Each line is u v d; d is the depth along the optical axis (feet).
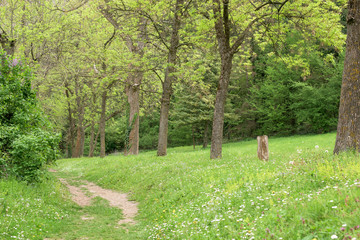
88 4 97.86
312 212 17.29
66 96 147.95
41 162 41.14
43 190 41.32
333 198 18.40
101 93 126.21
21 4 84.99
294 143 85.30
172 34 82.12
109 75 85.35
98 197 53.06
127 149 108.27
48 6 89.51
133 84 96.73
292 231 15.80
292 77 136.36
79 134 163.84
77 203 47.80
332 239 13.65
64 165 109.60
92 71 98.68
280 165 36.83
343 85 35.14
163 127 84.43
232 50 61.52
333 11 60.85
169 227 27.12
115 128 217.97
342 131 34.63
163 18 82.12
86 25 102.83
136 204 48.08
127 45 102.94
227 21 59.52
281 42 68.13
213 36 70.49
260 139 47.01
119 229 33.17
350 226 14.20
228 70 62.28
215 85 120.37
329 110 120.98
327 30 58.65
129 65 89.61
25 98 49.26
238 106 159.94
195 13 60.03
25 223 27.55
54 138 44.96
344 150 34.04
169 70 82.94
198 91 89.40
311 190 23.02
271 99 142.20
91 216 40.06
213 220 22.59
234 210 23.93
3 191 33.37
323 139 86.89
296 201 20.10
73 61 114.52
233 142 156.66
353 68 34.27
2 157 39.29
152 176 58.23
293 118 141.08
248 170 38.09
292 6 57.62
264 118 153.69
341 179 22.74
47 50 93.76
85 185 68.23
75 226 33.22
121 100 140.56
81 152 164.86
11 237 23.25
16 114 45.29
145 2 71.15
